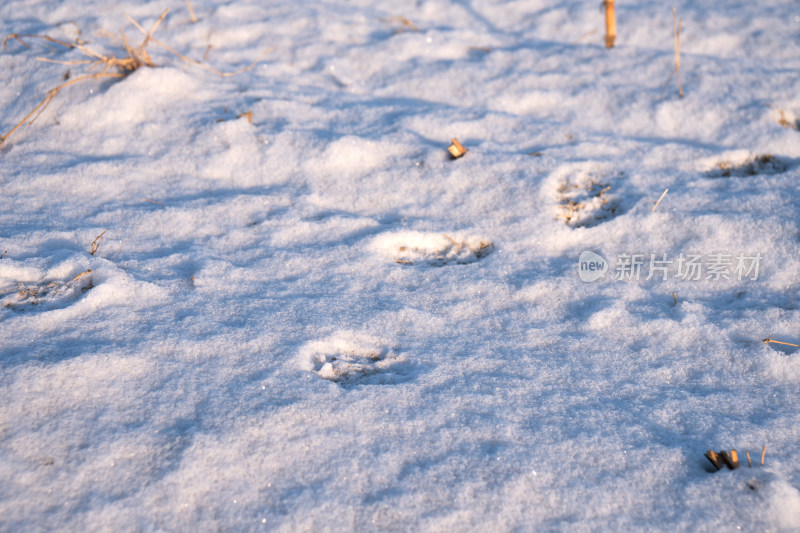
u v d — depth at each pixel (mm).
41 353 2693
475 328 2781
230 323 2756
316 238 2902
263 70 3260
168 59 3223
